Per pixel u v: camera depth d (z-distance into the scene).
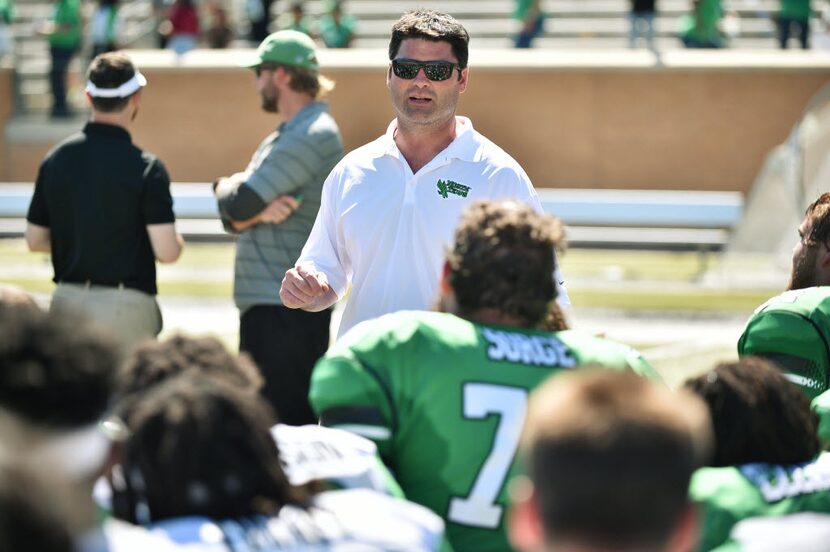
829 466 10.58
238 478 8.48
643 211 44.88
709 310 36.91
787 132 53.56
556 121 54.41
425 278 14.84
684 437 6.76
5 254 44.31
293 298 14.62
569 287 39.25
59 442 7.40
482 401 10.23
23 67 69.12
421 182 14.83
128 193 18.83
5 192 45.00
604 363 10.61
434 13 14.99
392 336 10.49
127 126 19.28
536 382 10.33
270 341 19.25
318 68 19.77
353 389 10.34
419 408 10.29
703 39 57.78
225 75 55.50
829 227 14.61
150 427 8.45
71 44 60.31
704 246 42.53
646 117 54.03
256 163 19.30
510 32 66.19
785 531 9.47
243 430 8.55
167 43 62.59
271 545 8.34
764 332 13.87
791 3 58.19
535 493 6.77
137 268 19.11
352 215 14.93
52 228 19.14
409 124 14.84
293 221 19.31
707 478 10.39
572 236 44.53
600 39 66.19
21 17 72.12
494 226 10.69
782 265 42.84
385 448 10.37
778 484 10.33
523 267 10.60
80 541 7.08
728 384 10.61
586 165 54.41
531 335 10.70
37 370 7.37
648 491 6.57
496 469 10.20
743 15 67.06
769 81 53.50
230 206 19.06
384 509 8.86
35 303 12.30
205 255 43.94
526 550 7.33
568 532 6.64
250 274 19.36
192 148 55.91
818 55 53.72
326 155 19.39
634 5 56.75
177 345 9.34
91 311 18.83
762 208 46.56
